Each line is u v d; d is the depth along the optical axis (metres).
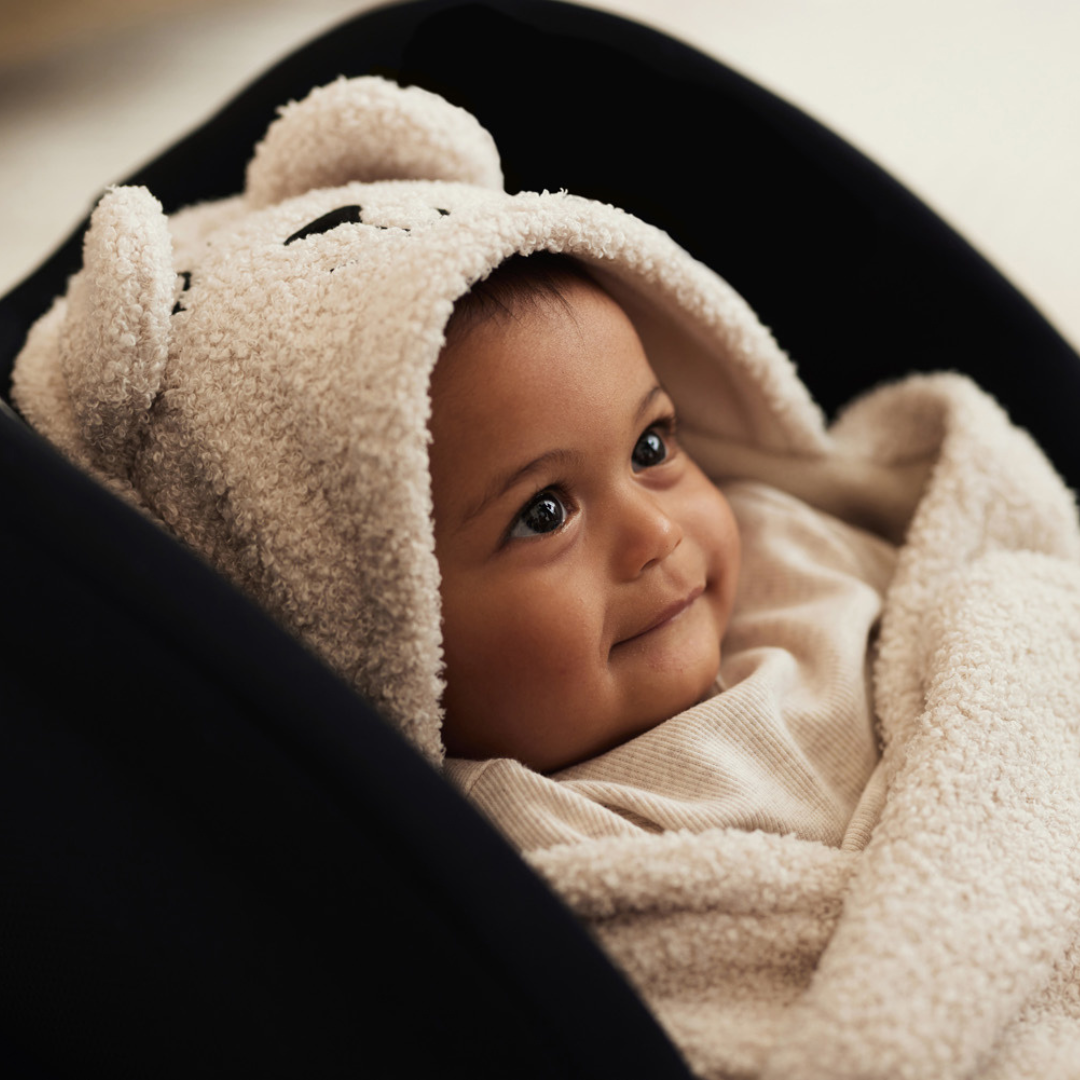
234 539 0.65
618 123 0.87
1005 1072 0.53
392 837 0.41
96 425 0.64
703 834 0.58
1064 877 0.58
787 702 0.71
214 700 0.40
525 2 0.85
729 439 0.88
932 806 0.58
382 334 0.60
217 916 0.47
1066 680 0.67
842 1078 0.48
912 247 0.87
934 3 2.96
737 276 0.91
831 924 0.57
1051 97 2.35
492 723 0.66
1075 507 0.84
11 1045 0.67
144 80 2.71
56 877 0.53
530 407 0.64
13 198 2.13
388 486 0.59
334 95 0.76
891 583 0.80
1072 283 1.71
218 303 0.66
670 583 0.69
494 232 0.62
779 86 2.51
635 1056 0.43
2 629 0.42
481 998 0.43
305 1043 0.50
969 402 0.84
